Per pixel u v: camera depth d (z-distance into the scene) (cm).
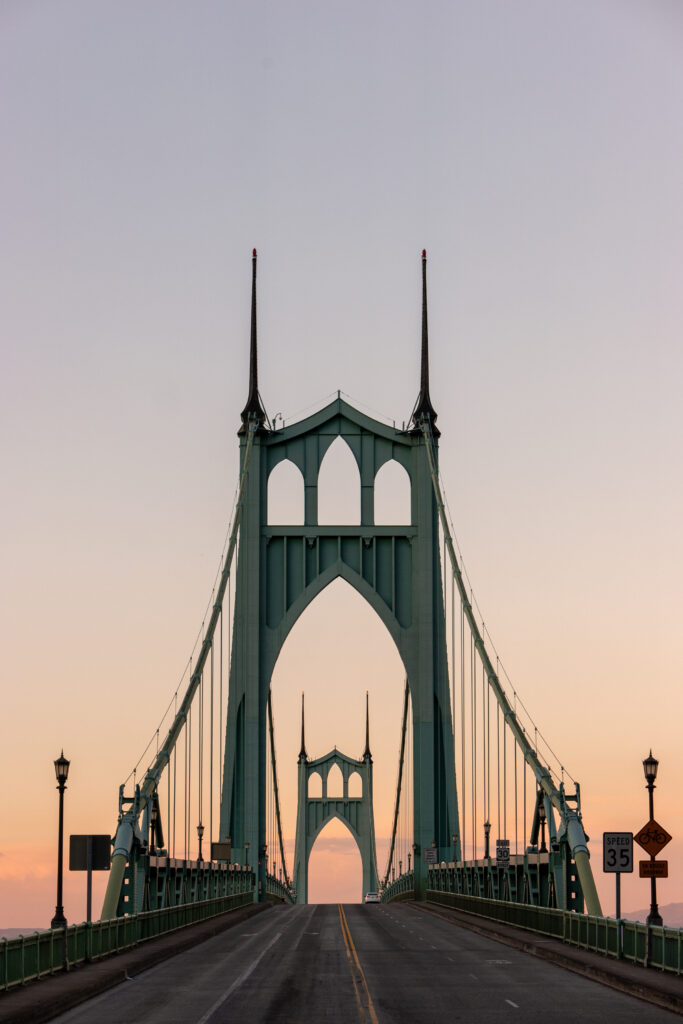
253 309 11394
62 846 3978
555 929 5134
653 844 3997
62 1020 2870
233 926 6888
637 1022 2814
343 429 11181
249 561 10875
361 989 3491
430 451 10950
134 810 5553
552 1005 3136
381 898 15150
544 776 5953
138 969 4059
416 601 10862
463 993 3400
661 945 3753
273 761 11825
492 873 7331
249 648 10744
